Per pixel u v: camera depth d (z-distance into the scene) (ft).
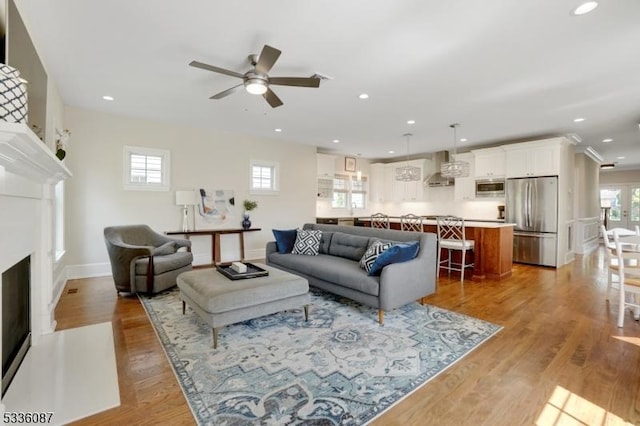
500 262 15.65
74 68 10.44
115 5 7.17
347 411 5.60
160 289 12.38
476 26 7.85
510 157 20.65
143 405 5.70
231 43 8.84
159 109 15.05
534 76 10.75
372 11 7.32
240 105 14.33
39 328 8.28
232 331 9.05
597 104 13.55
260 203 21.42
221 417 5.41
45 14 7.45
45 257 8.63
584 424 5.31
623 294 9.61
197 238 18.88
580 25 7.73
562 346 8.22
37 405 5.60
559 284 14.70
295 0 6.96
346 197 28.43
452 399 5.98
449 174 18.58
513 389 6.31
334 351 7.86
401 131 18.97
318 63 9.96
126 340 8.39
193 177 18.52
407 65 10.04
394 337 8.70
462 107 14.15
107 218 15.88
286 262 13.46
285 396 6.02
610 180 36.29
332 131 19.21
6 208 5.59
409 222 19.19
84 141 15.16
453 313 10.66
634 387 6.39
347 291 10.76
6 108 4.83
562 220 19.33
